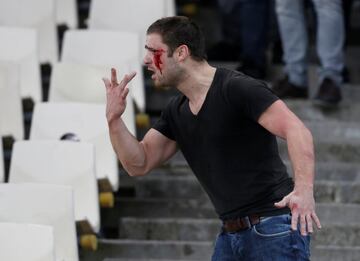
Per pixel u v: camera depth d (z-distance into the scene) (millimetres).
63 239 18344
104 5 25250
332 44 23656
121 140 14766
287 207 14398
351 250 19844
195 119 14562
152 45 14648
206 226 20719
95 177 19828
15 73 21734
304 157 13602
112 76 14625
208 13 28766
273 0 26297
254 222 14406
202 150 14609
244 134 14352
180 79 14609
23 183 18469
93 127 21062
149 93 24656
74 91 22156
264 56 25328
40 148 20016
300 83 24219
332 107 24047
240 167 14422
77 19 27156
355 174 22219
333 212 21047
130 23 25062
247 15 25062
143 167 15094
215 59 26781
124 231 20891
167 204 21375
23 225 16859
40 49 24734
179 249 20172
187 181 21844
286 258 14227
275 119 13922
